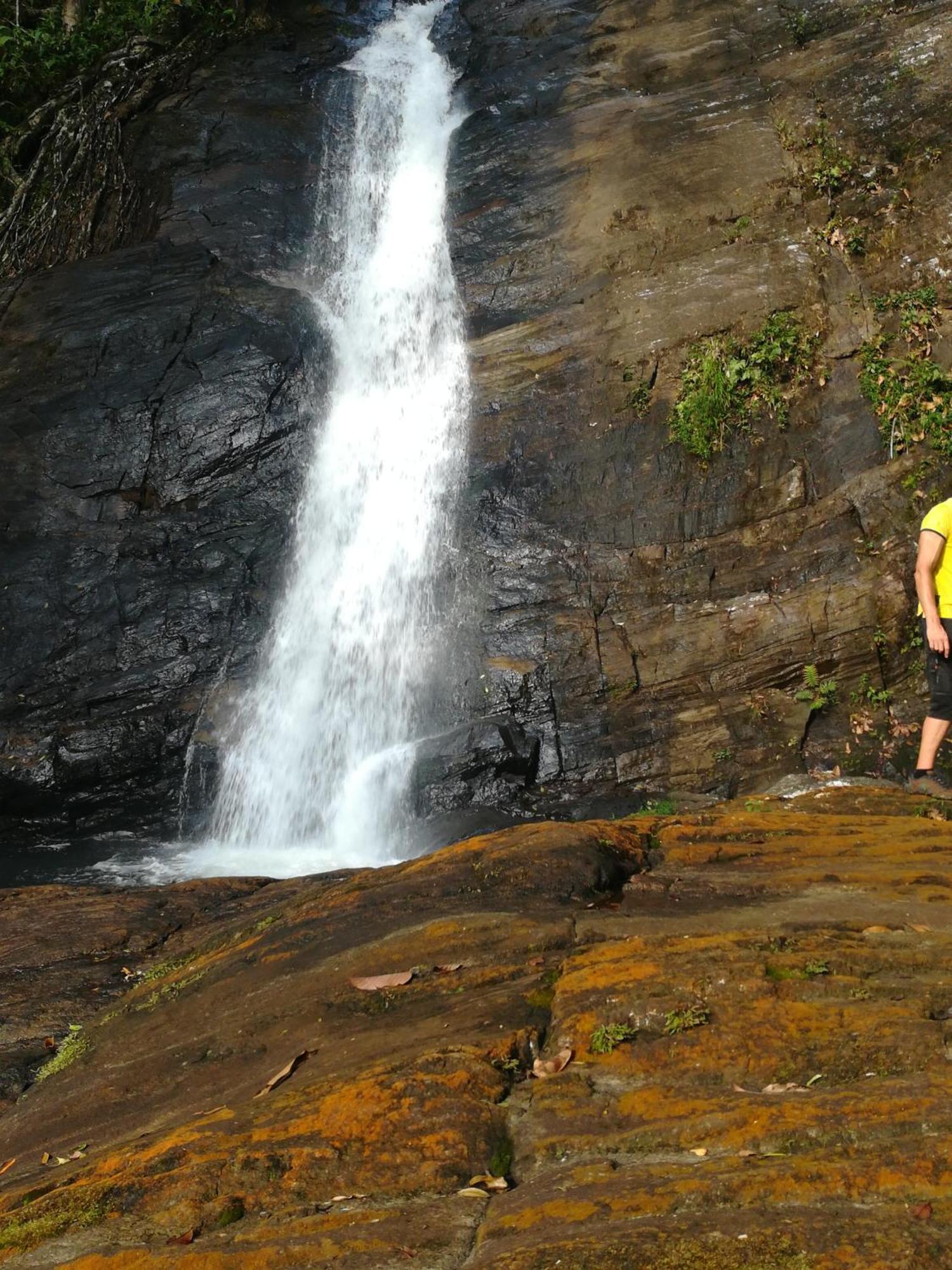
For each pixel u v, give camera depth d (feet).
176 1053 14.19
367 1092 10.83
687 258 40.32
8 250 48.37
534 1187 9.24
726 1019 11.37
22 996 18.44
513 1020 12.27
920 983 11.93
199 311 42.52
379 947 15.03
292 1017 13.98
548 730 33.09
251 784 34.55
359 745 35.45
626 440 37.24
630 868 17.40
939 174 39.42
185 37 55.52
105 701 35.12
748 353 37.22
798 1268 7.36
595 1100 10.46
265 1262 8.57
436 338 42.75
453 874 17.02
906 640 32.81
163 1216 9.61
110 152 49.90
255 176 48.88
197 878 28.84
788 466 35.81
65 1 57.11
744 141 42.65
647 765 32.32
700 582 34.73
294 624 37.27
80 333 42.16
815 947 13.11
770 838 19.04
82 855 32.24
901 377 36.14
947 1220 7.72
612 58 49.42
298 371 41.29
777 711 32.45
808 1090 10.12
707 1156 9.30
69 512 38.52
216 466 39.37
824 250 39.14
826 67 43.78
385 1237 8.72
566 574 35.55
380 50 57.41
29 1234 9.64
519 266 42.78
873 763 31.37
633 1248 7.78
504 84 50.34
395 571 37.99
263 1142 10.40
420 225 46.44
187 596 36.78
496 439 38.91
